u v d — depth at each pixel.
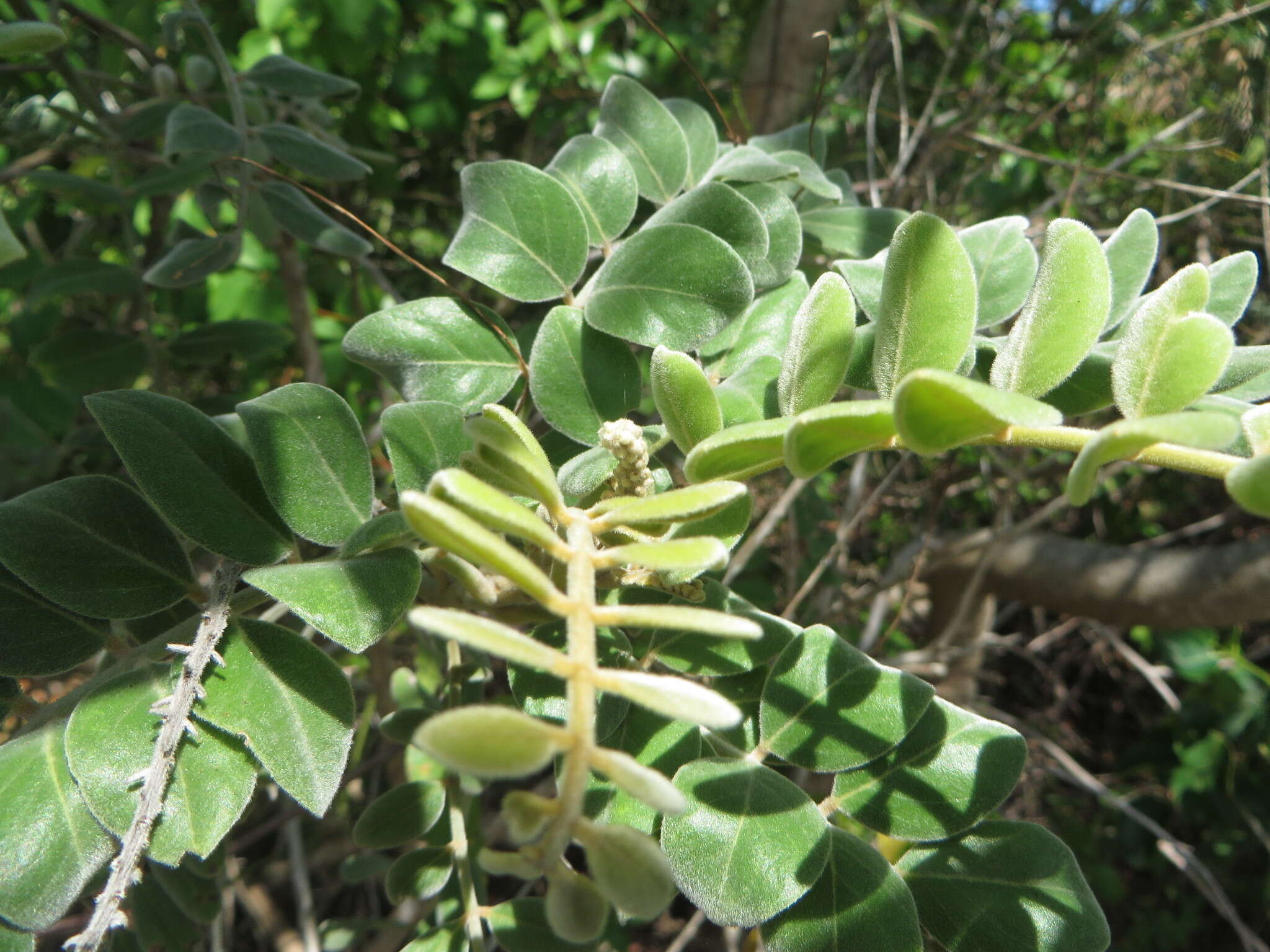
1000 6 0.87
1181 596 0.72
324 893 0.66
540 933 0.30
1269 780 0.95
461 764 0.13
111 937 0.28
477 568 0.24
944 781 0.23
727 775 0.22
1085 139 0.63
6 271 0.60
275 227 0.44
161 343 0.46
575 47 0.89
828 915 0.21
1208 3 0.67
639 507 0.18
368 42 0.77
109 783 0.20
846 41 0.91
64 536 0.23
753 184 0.32
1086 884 0.23
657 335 0.26
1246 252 0.27
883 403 0.17
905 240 0.21
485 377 0.28
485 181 0.29
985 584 0.81
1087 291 0.20
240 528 0.23
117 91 0.55
